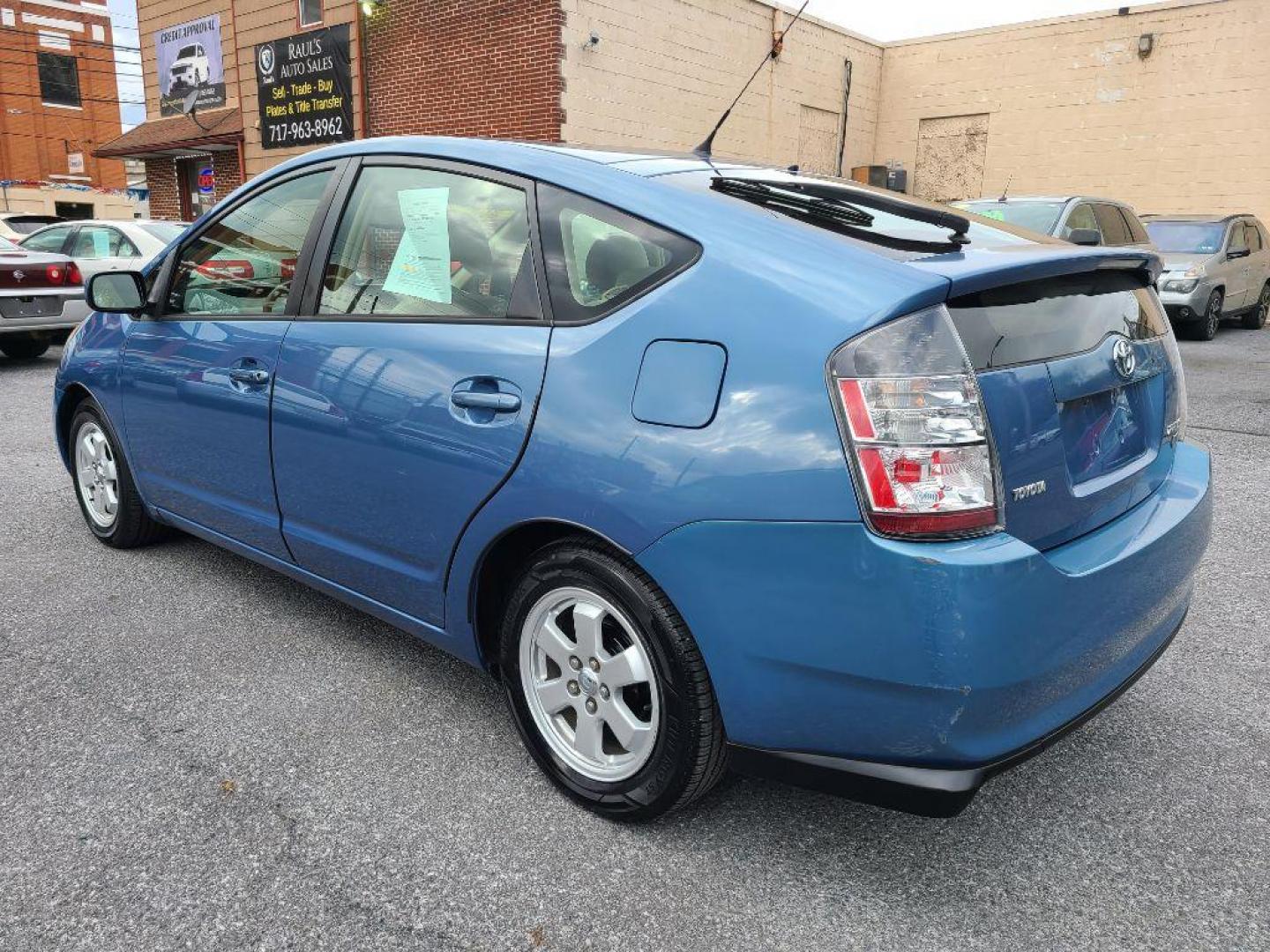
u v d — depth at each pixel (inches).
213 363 122.8
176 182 800.3
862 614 69.1
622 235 85.7
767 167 111.9
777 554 71.5
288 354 111.3
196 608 137.6
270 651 124.6
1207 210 667.4
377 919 76.4
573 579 85.7
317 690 114.2
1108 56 685.3
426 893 79.6
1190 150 666.2
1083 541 80.3
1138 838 88.7
